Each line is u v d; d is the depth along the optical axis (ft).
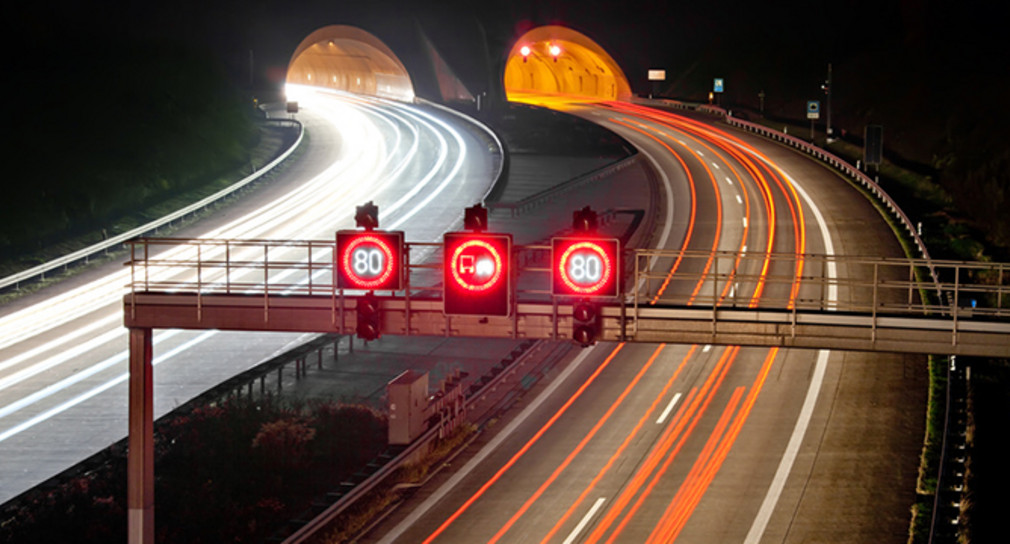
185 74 288.51
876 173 246.88
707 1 415.44
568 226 195.31
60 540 78.84
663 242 182.91
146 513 73.97
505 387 119.85
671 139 298.97
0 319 146.61
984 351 63.41
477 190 228.84
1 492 90.17
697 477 91.56
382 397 114.93
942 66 331.98
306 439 98.43
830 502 85.66
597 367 126.00
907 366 121.19
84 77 268.41
